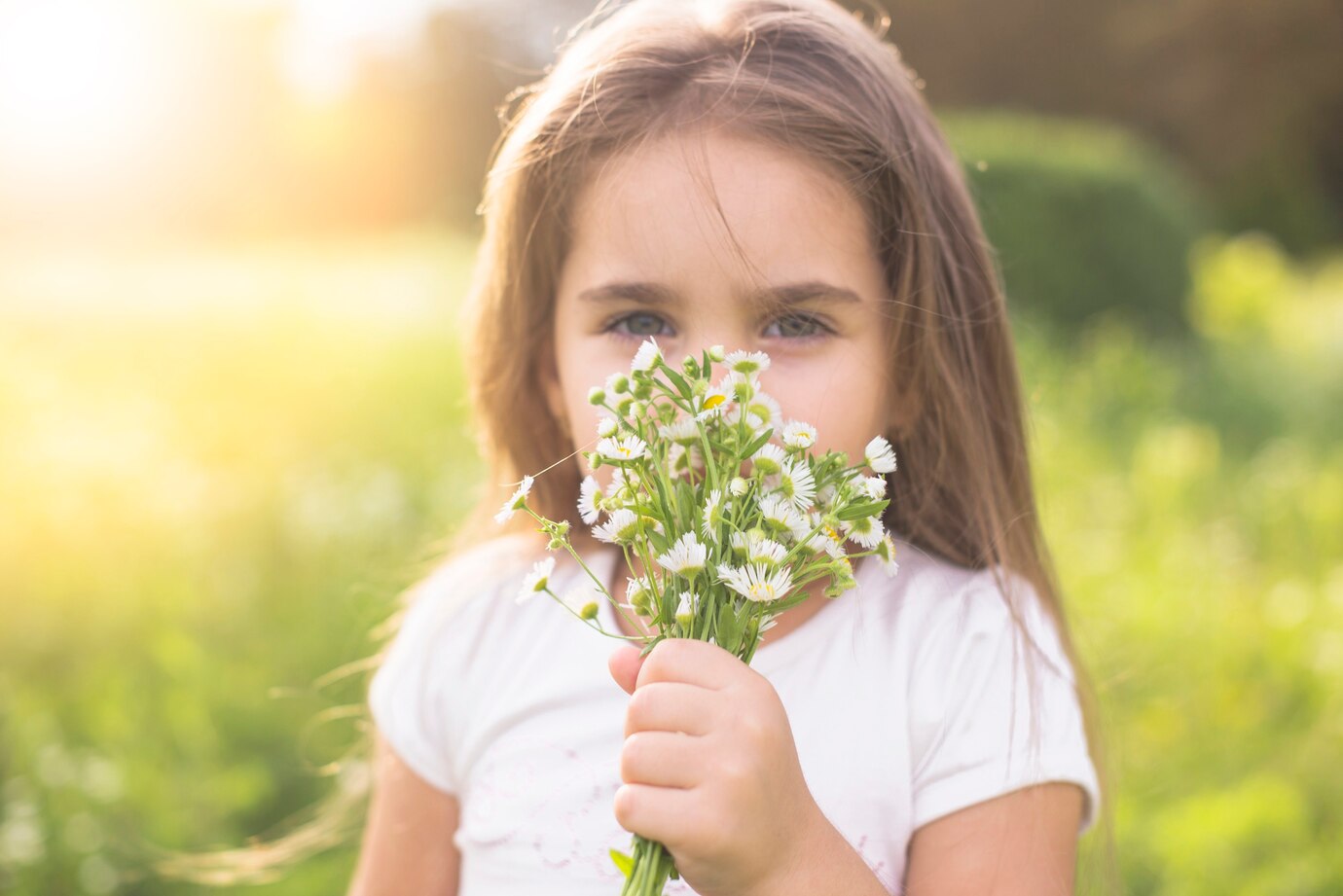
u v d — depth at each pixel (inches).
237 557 157.2
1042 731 53.9
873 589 57.4
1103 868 64.6
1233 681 129.6
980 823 52.1
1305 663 130.7
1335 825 104.5
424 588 69.4
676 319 52.2
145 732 119.6
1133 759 112.8
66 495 149.3
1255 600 150.9
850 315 52.7
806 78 53.9
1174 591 148.9
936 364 57.4
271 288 358.0
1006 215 359.3
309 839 100.3
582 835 56.1
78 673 133.0
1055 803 53.0
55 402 204.2
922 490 59.8
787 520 39.4
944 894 51.6
